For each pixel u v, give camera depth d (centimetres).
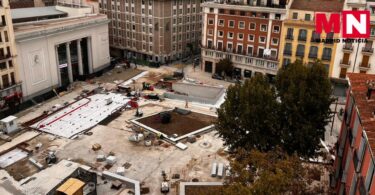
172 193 4497
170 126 6375
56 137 5991
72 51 8681
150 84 8775
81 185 4006
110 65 9981
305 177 3534
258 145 4544
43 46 7475
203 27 9512
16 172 4944
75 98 7769
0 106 6644
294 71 4753
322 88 4531
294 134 4491
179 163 5219
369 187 2459
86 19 8700
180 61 11031
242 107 4497
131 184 4634
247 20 8712
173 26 10469
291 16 8144
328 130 6312
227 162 5234
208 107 7375
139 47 10825
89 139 5928
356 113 3203
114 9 10944
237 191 2880
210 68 9856
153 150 5584
